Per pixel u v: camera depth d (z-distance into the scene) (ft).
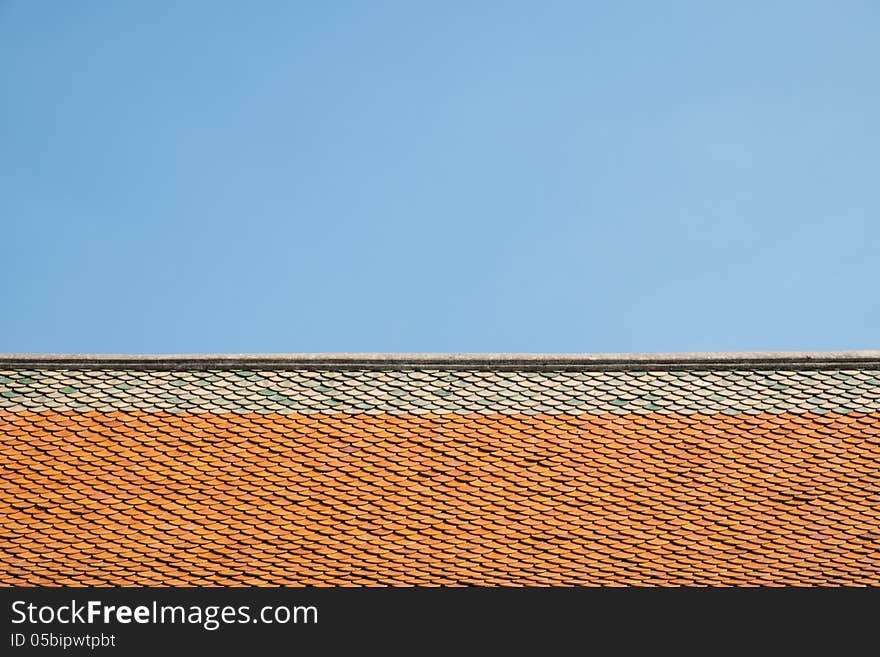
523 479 46.93
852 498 45.42
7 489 44.70
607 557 42.29
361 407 51.29
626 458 48.29
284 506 44.88
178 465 46.88
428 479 46.83
